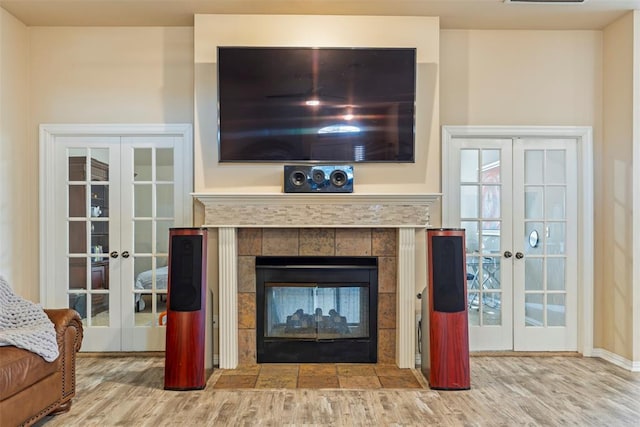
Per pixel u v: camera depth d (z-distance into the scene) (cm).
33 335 231
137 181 375
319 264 350
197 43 346
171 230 300
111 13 343
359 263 351
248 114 343
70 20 355
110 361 354
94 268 377
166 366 296
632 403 273
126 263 376
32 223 369
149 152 374
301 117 344
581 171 374
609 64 364
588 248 371
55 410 257
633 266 339
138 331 375
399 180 349
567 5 329
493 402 275
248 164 347
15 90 352
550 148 379
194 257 298
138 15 346
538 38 373
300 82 343
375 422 248
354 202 341
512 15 346
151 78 368
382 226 341
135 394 288
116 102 369
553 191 380
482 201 377
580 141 375
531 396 285
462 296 297
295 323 359
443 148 369
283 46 343
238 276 351
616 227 356
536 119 372
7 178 344
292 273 351
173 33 367
